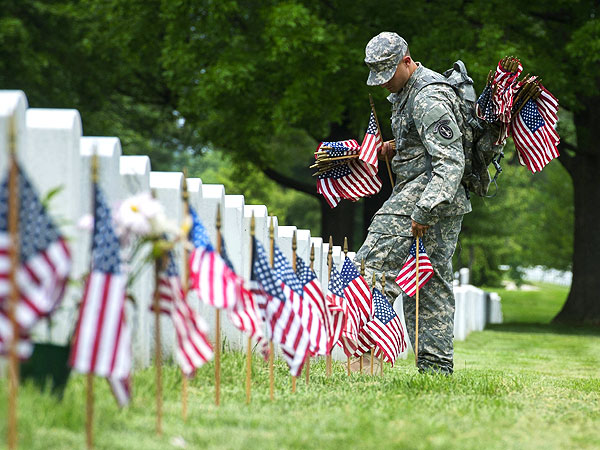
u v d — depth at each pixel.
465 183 23.06
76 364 11.57
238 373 19.64
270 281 16.70
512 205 133.38
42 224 11.27
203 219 21.94
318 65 61.62
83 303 11.75
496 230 133.50
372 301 22.42
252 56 65.81
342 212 78.06
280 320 16.78
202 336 13.66
